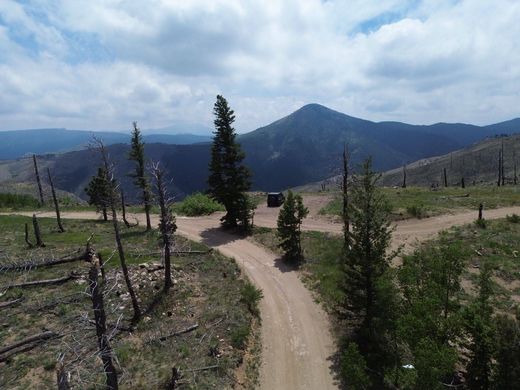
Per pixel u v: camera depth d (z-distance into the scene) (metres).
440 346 19.36
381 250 26.56
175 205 76.81
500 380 18.70
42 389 22.17
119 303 30.83
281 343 29.22
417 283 25.28
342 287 28.55
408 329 21.16
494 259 39.47
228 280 38.12
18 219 63.22
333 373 25.75
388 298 25.22
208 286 36.44
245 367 25.98
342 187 44.81
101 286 16.55
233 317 30.84
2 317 29.11
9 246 45.19
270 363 26.98
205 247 47.22
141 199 52.94
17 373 23.45
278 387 24.66
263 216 62.28
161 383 22.91
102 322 16.16
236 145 54.22
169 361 25.20
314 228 53.31
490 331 19.66
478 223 48.00
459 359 21.17
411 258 28.19
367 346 27.34
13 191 126.31
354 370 21.30
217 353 26.27
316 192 79.62
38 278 35.44
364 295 27.67
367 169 26.45
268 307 34.28
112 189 28.45
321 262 42.59
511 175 173.12
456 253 24.45
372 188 26.41
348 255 27.70
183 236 52.91
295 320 32.19
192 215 68.12
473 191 73.44
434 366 17.95
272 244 49.12
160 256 41.94
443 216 54.16
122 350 25.98
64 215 71.31
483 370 19.62
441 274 24.48
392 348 26.61
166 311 31.59
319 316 32.72
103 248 44.50
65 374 14.91
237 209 55.28
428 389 18.17
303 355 27.77
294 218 43.59
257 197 79.88
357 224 26.69
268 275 40.59
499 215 53.00
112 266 38.44
